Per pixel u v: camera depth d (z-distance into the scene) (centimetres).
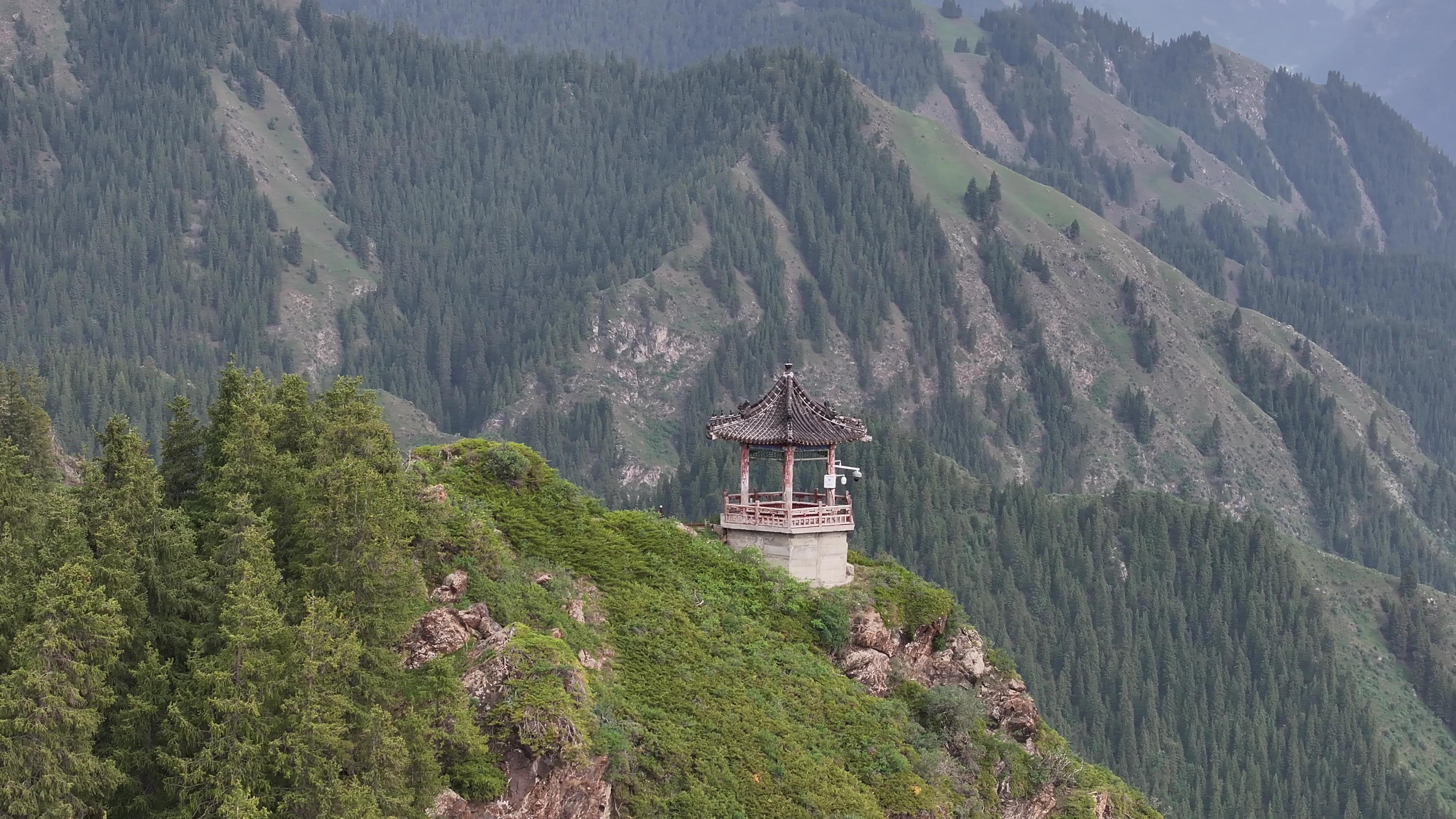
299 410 12638
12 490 10812
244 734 9544
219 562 10931
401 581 10931
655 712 12288
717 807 11625
